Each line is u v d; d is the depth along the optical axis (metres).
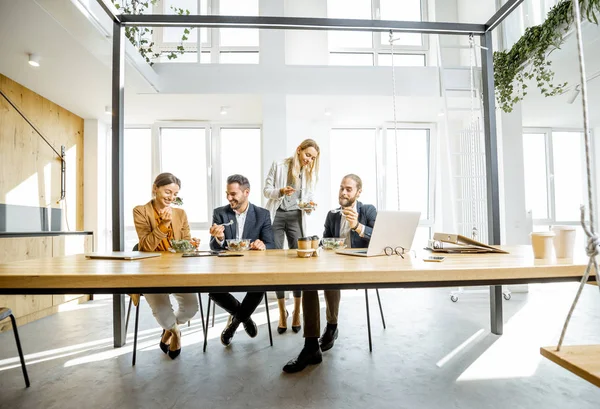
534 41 3.44
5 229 3.46
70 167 4.53
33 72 3.35
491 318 2.73
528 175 5.82
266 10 4.02
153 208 2.24
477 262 1.32
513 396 1.76
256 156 5.27
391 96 4.07
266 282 1.09
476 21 4.59
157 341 2.62
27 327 3.01
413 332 2.74
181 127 5.11
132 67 3.26
